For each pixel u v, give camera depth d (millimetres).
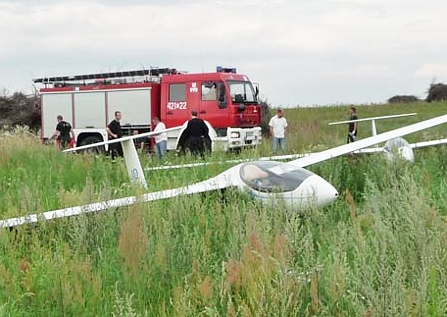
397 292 5234
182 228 7949
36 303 6293
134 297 6359
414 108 54000
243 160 14148
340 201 9742
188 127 21297
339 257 6215
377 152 12906
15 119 37469
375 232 6918
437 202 9148
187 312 5680
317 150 16906
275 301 5371
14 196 11516
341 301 5602
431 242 6223
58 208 9914
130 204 8797
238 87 24328
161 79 25141
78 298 6176
